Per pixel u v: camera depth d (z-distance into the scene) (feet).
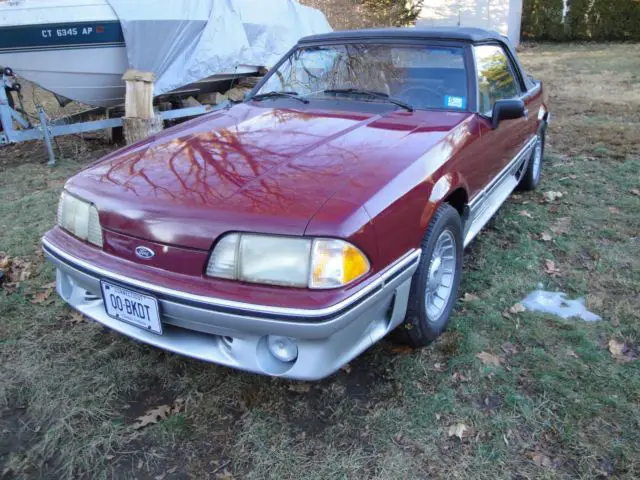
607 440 6.93
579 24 61.67
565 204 15.08
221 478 6.55
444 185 8.25
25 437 7.29
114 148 23.44
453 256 9.15
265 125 9.27
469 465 6.61
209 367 8.54
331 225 6.15
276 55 26.96
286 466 6.65
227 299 6.25
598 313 9.85
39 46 20.44
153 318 6.80
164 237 6.61
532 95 14.06
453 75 10.36
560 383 7.95
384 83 10.58
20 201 16.26
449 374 8.18
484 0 53.88
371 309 6.85
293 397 7.84
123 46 21.93
